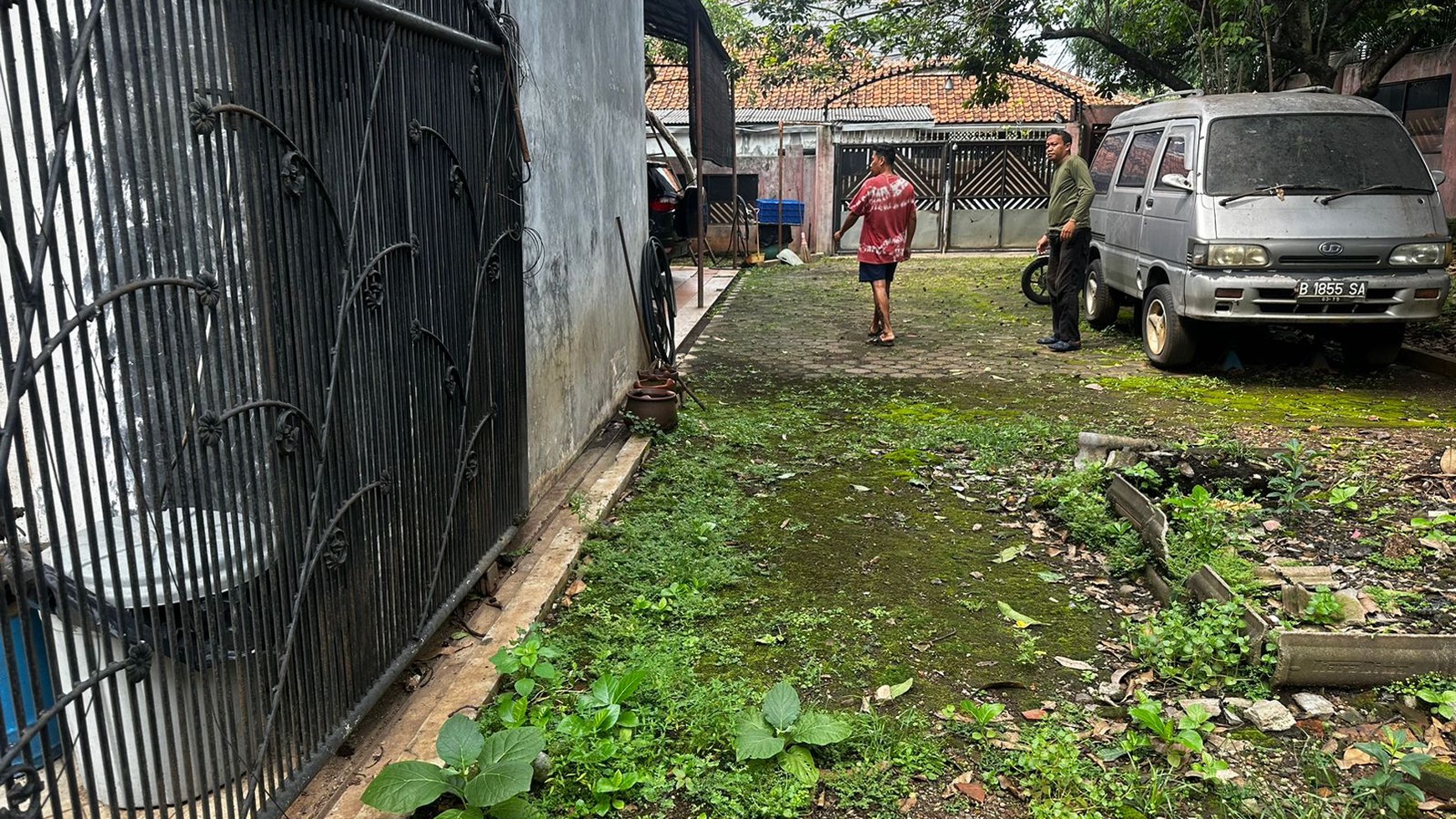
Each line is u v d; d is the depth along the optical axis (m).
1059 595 4.29
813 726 3.06
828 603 4.20
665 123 20.83
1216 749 3.12
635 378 7.56
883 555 4.72
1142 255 9.37
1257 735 3.20
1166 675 3.54
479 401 4.00
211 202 2.26
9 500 1.79
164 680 2.16
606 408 6.63
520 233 4.43
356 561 2.96
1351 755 3.07
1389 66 12.44
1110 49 14.28
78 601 1.98
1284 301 7.96
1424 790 2.90
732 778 2.93
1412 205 8.05
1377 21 12.27
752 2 15.83
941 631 3.95
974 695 3.47
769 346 10.34
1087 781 2.93
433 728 3.15
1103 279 10.56
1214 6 11.49
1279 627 3.59
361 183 2.93
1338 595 3.86
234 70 2.33
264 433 2.47
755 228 18.56
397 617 3.26
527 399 4.84
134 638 2.17
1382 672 3.42
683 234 15.57
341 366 2.84
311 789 2.88
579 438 5.92
